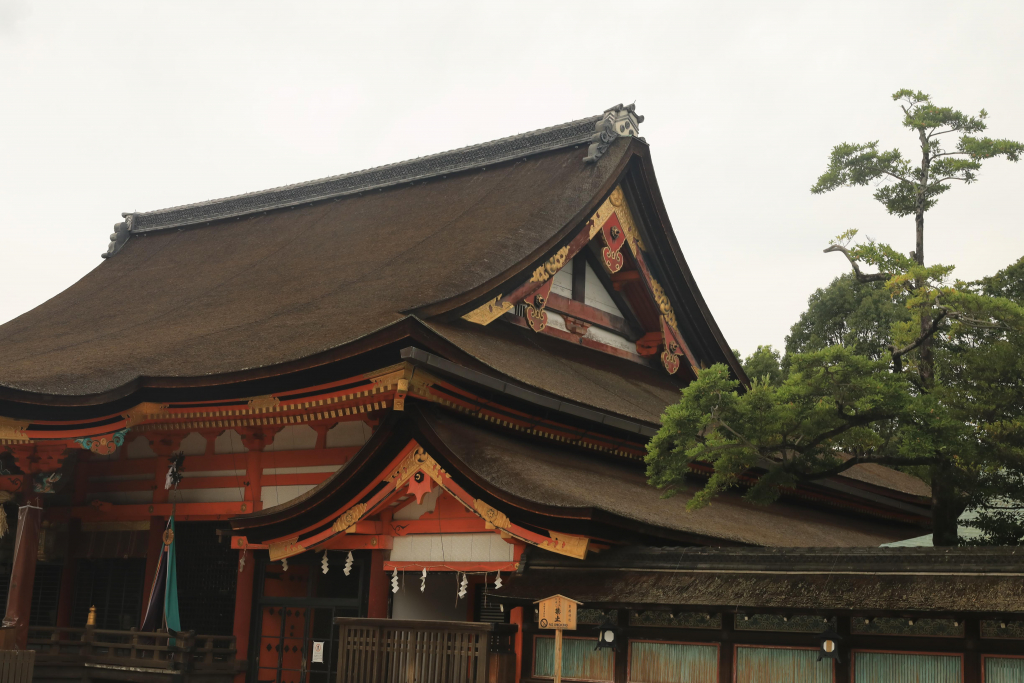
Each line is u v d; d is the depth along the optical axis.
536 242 28.48
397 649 19.34
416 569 22.03
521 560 20.11
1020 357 20.78
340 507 22.14
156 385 24.88
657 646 18.23
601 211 31.16
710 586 17.61
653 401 30.62
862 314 54.03
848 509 33.66
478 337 25.86
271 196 41.72
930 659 15.87
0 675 23.81
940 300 22.30
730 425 21.77
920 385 23.47
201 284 35.81
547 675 19.06
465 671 18.44
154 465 28.98
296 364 22.83
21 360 32.00
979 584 15.38
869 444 22.50
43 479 26.72
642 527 19.47
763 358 23.64
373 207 37.56
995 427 20.08
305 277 32.12
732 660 17.48
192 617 27.33
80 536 30.16
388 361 21.67
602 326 32.47
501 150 35.78
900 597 15.77
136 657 24.73
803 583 16.83
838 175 25.62
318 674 23.47
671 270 33.66
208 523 27.75
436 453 20.97
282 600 24.53
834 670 16.55
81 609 29.89
